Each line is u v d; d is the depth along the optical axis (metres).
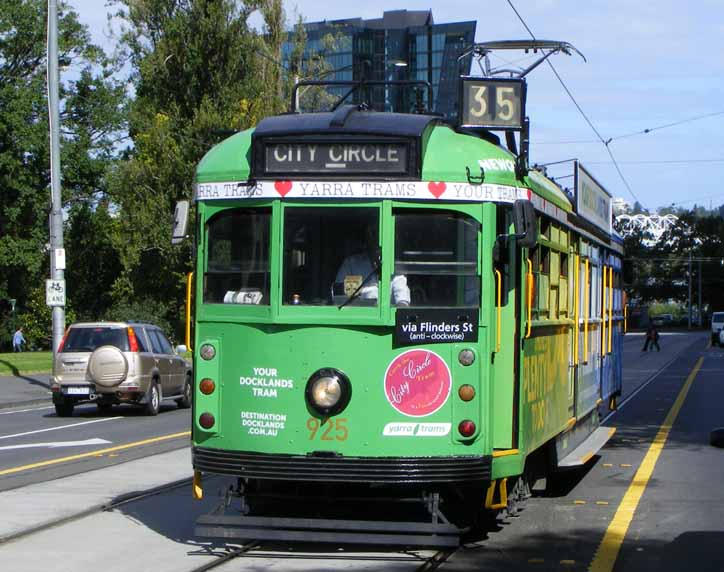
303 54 48.16
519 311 8.43
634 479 12.81
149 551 8.54
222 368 8.20
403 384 7.89
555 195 10.33
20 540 9.01
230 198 8.25
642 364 45.56
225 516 8.23
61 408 22.06
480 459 7.86
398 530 7.84
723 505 10.96
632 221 127.94
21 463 14.07
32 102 52.97
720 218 127.44
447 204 8.03
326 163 8.05
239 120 45.41
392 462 7.81
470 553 8.63
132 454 15.08
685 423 20.12
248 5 46.91
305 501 8.84
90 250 59.78
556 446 10.59
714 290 125.50
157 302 49.03
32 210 55.78
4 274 59.38
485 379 7.95
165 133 46.25
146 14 47.97
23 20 53.75
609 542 9.05
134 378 21.59
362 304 7.95
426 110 9.80
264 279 8.12
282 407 7.96
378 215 8.00
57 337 29.20
